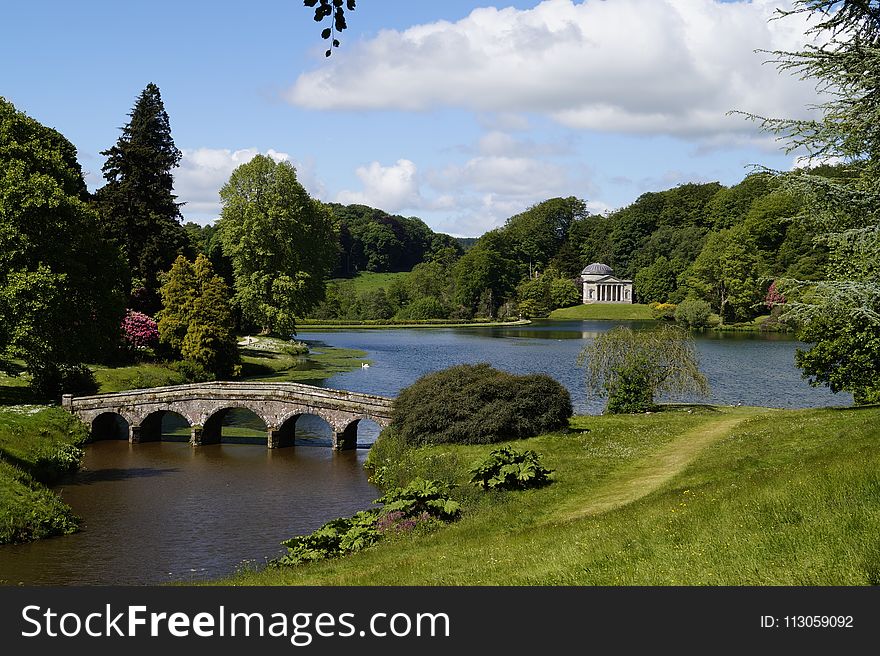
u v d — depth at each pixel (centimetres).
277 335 9756
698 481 2442
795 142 2155
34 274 3628
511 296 19125
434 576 1658
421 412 3678
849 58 2041
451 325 16162
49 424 4334
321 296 10456
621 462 3027
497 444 3500
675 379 4425
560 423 3666
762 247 12300
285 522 3028
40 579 2353
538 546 1764
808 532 1384
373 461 3909
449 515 2525
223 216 9419
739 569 1332
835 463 1795
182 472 3900
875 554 1255
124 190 7906
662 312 16650
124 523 3012
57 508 2977
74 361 4022
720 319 12725
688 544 1493
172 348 6919
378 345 10869
